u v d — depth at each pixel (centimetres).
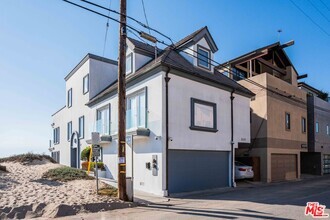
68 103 2733
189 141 1389
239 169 1756
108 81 2317
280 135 2092
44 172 1325
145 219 776
